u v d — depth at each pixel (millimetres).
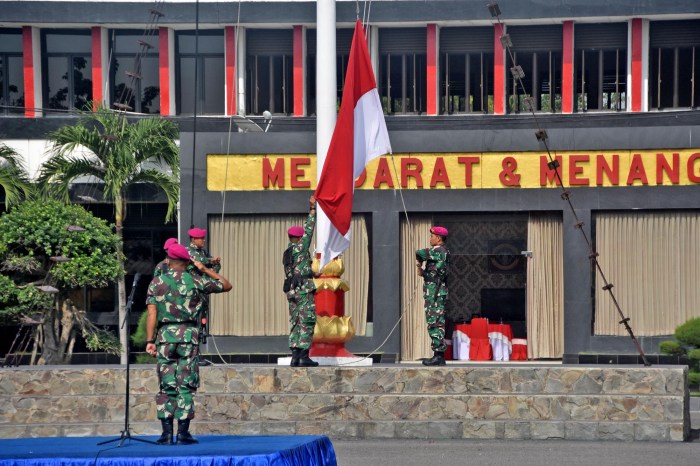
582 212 85438
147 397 55906
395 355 86562
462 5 95625
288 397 55188
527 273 86562
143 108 100812
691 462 46375
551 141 85562
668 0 92812
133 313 97375
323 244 60938
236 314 88438
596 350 85500
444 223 87812
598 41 95750
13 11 99125
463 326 86688
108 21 98875
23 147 98000
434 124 93250
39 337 86562
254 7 97625
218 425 55094
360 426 54625
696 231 85125
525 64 96875
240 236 88375
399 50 98062
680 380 53656
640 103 94625
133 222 98938
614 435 53562
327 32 65000
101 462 35156
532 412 54281
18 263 82375
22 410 56188
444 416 54625
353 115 60219
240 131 92062
